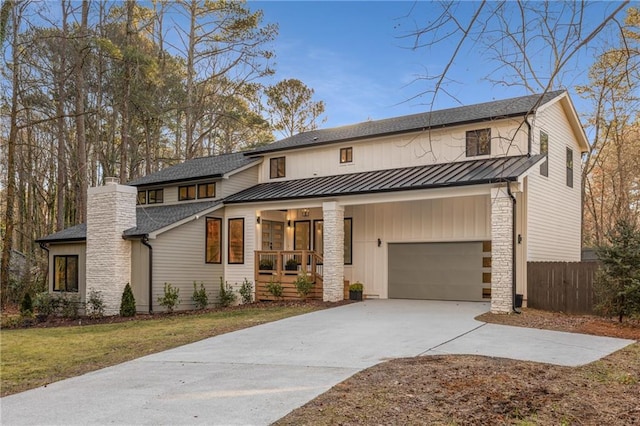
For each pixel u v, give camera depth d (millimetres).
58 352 10281
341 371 7445
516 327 11430
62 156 27953
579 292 13656
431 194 14938
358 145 19359
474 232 16844
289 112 42594
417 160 17953
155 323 14305
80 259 19203
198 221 18812
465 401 5902
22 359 9648
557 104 17922
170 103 33594
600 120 22797
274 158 21625
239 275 19312
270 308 16203
